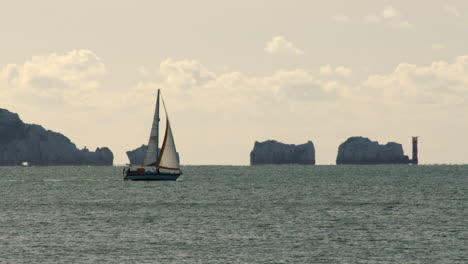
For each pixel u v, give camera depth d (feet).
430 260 556.92
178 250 599.57
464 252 588.91
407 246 618.03
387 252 589.73
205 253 586.04
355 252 590.55
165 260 556.51
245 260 557.33
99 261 552.82
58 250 599.57
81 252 590.14
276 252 590.96
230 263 545.44
